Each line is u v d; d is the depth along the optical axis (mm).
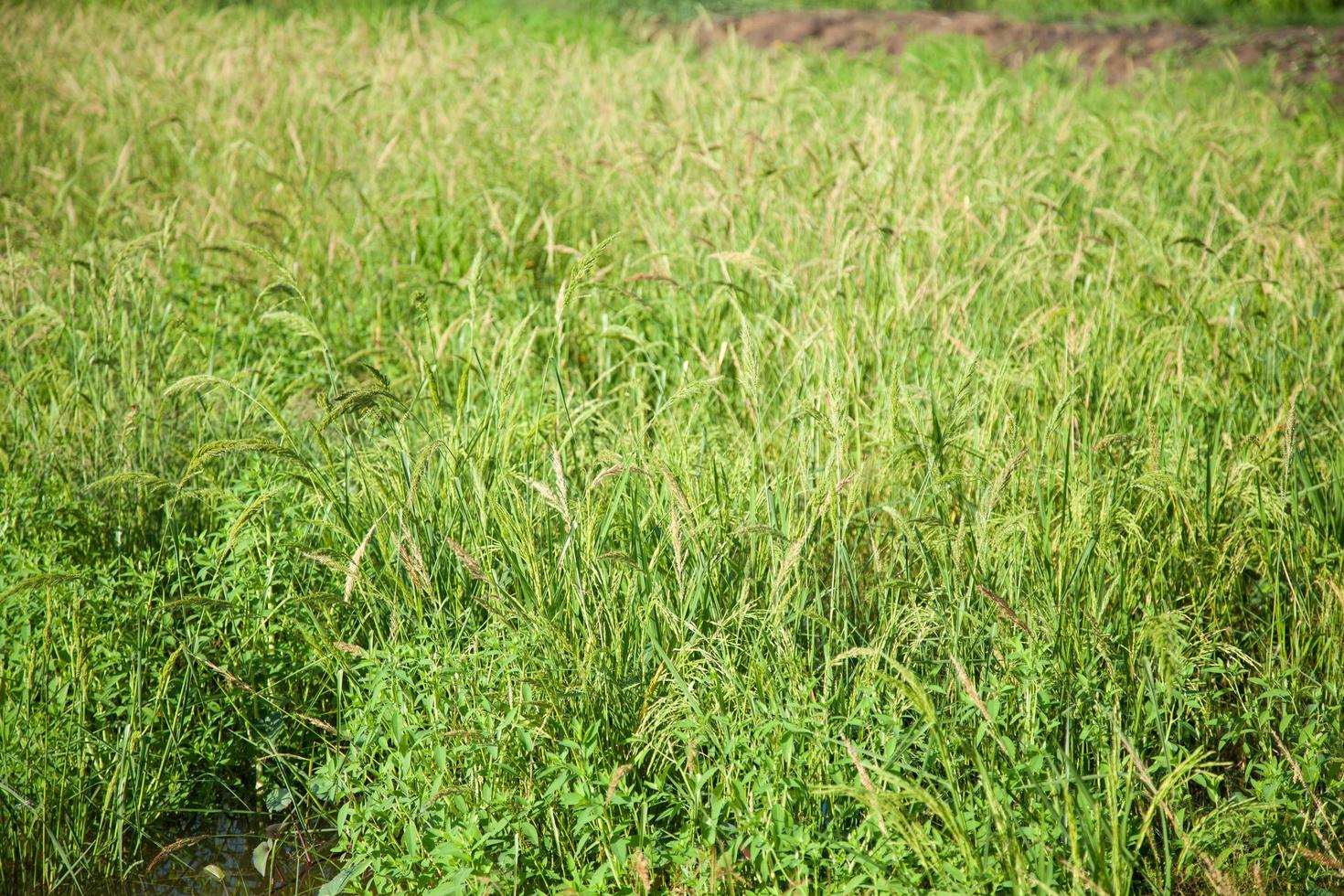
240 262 6996
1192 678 3814
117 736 3824
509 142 8234
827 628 3736
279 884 3588
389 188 7777
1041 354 5258
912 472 4543
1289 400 4504
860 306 5426
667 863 3287
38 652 3791
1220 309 5801
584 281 5137
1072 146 8828
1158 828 3455
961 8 20219
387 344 6227
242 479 4535
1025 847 3102
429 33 14242
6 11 14516
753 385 4074
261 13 15180
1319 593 4312
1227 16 18344
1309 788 3246
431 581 3941
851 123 8891
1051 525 4164
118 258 5180
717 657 3508
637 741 3414
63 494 4605
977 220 6258
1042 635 3658
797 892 2971
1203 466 4641
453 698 3504
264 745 3936
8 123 9820
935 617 3518
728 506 4125
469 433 4371
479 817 3174
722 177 6969
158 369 5406
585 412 4211
